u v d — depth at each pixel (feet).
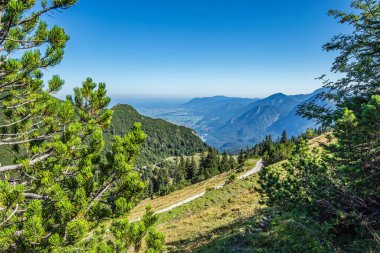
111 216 16.53
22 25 21.04
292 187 26.48
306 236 21.26
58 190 15.99
